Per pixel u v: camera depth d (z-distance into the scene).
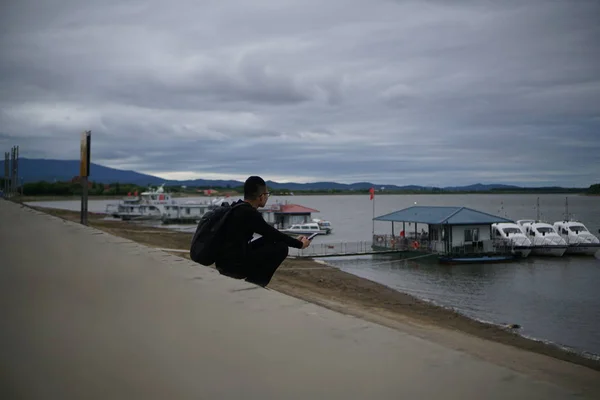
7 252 7.68
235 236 5.28
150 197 92.25
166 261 5.91
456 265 39.72
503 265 39.88
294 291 16.55
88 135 18.67
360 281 27.83
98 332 3.08
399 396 1.91
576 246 46.75
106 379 2.32
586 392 1.95
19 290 4.50
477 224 44.19
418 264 39.78
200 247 5.39
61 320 3.41
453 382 2.03
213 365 2.39
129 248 7.83
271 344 2.64
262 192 5.52
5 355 2.71
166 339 2.85
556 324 19.88
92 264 6.06
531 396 1.88
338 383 2.07
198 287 4.29
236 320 3.15
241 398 2.00
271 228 5.28
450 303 23.89
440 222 43.12
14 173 56.53
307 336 2.76
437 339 10.25
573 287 29.83
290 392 2.01
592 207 163.50
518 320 20.50
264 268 5.32
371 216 127.06
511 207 169.25
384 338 2.69
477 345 10.08
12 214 22.58
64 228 13.52
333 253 42.66
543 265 40.09
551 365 7.88
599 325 19.77
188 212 84.44
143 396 2.10
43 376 2.39
